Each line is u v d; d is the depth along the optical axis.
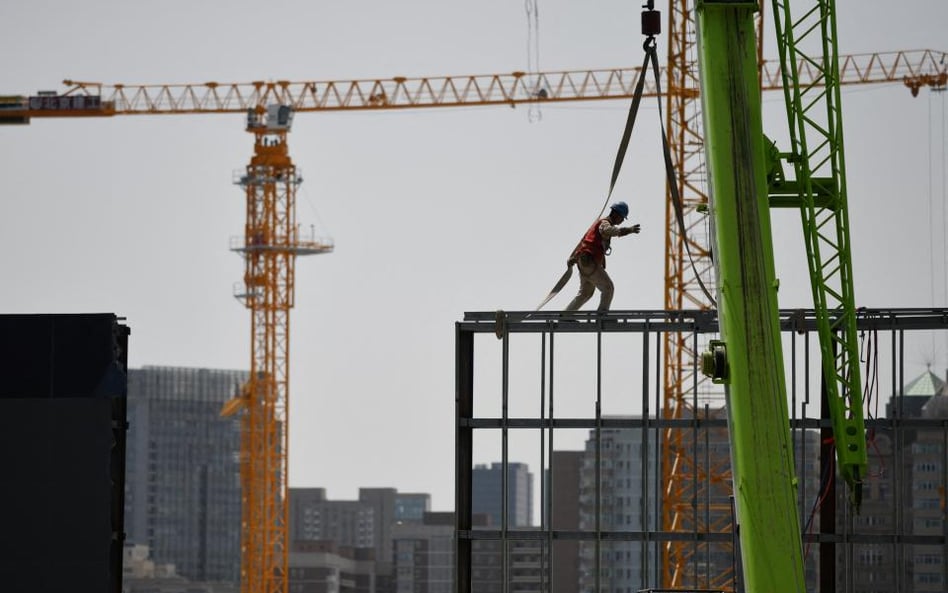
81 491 120.00
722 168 100.56
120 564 122.62
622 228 121.12
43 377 121.06
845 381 116.69
